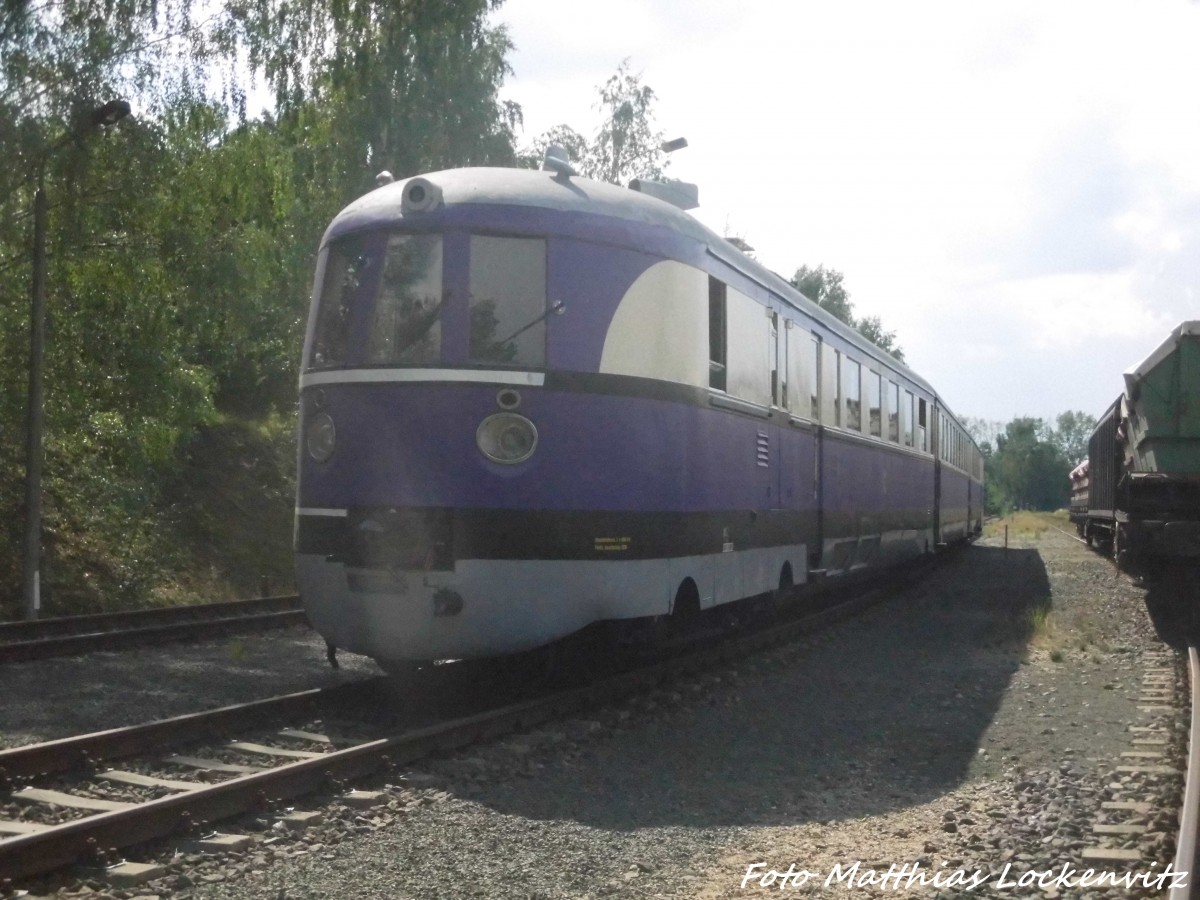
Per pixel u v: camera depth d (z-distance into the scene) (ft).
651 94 125.70
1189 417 53.93
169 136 55.72
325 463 29.91
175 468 75.92
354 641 29.71
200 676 36.73
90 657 39.32
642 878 18.86
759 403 39.01
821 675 39.11
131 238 57.41
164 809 19.19
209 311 61.46
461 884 18.13
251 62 58.13
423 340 29.30
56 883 17.22
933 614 58.75
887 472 62.28
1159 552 54.34
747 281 38.37
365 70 64.34
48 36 51.21
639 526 30.48
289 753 25.31
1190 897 16.76
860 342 56.08
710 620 38.37
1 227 53.06
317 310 31.22
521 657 36.22
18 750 22.36
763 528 39.19
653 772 25.75
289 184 62.54
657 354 31.48
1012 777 25.96
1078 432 611.06
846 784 25.54
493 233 29.81
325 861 18.84
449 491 28.58
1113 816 22.08
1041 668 41.42
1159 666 41.55
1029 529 195.72
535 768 25.09
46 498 63.46
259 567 73.56
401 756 24.35
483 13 88.48
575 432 29.45
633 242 31.32
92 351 58.70
